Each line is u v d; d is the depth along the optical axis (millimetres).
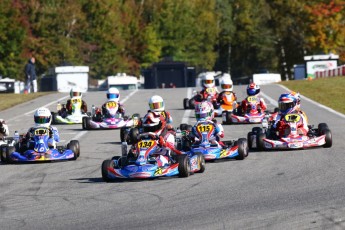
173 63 138625
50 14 178750
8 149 42844
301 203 27219
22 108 83750
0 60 167500
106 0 191375
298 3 171000
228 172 35812
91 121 61188
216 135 41094
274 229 23594
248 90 61969
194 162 35688
